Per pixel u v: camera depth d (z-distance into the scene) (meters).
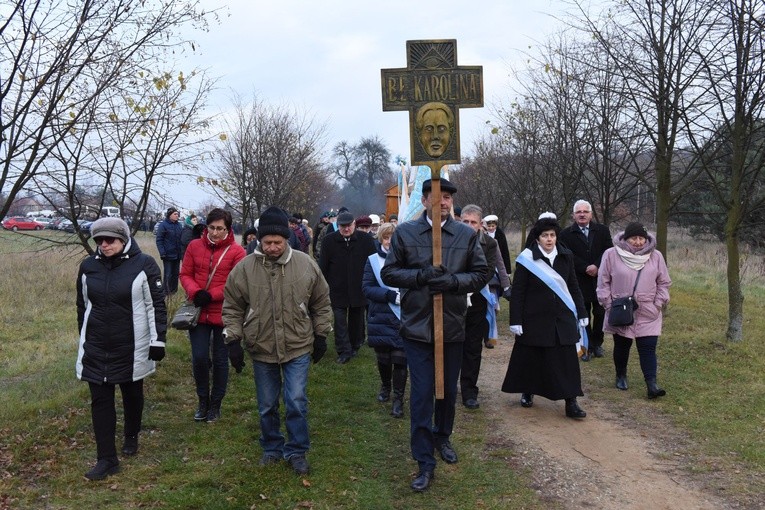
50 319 10.55
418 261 4.74
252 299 4.81
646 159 12.26
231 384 7.05
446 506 4.38
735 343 8.42
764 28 7.21
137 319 4.82
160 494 4.39
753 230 16.92
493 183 20.80
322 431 5.80
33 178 5.93
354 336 9.15
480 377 8.00
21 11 4.91
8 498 4.23
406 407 6.63
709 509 4.33
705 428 5.81
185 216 11.73
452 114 4.82
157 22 5.89
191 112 7.58
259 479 4.66
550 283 6.15
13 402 5.89
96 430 4.69
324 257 8.72
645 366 6.81
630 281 6.84
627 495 4.56
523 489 4.65
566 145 11.52
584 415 6.23
